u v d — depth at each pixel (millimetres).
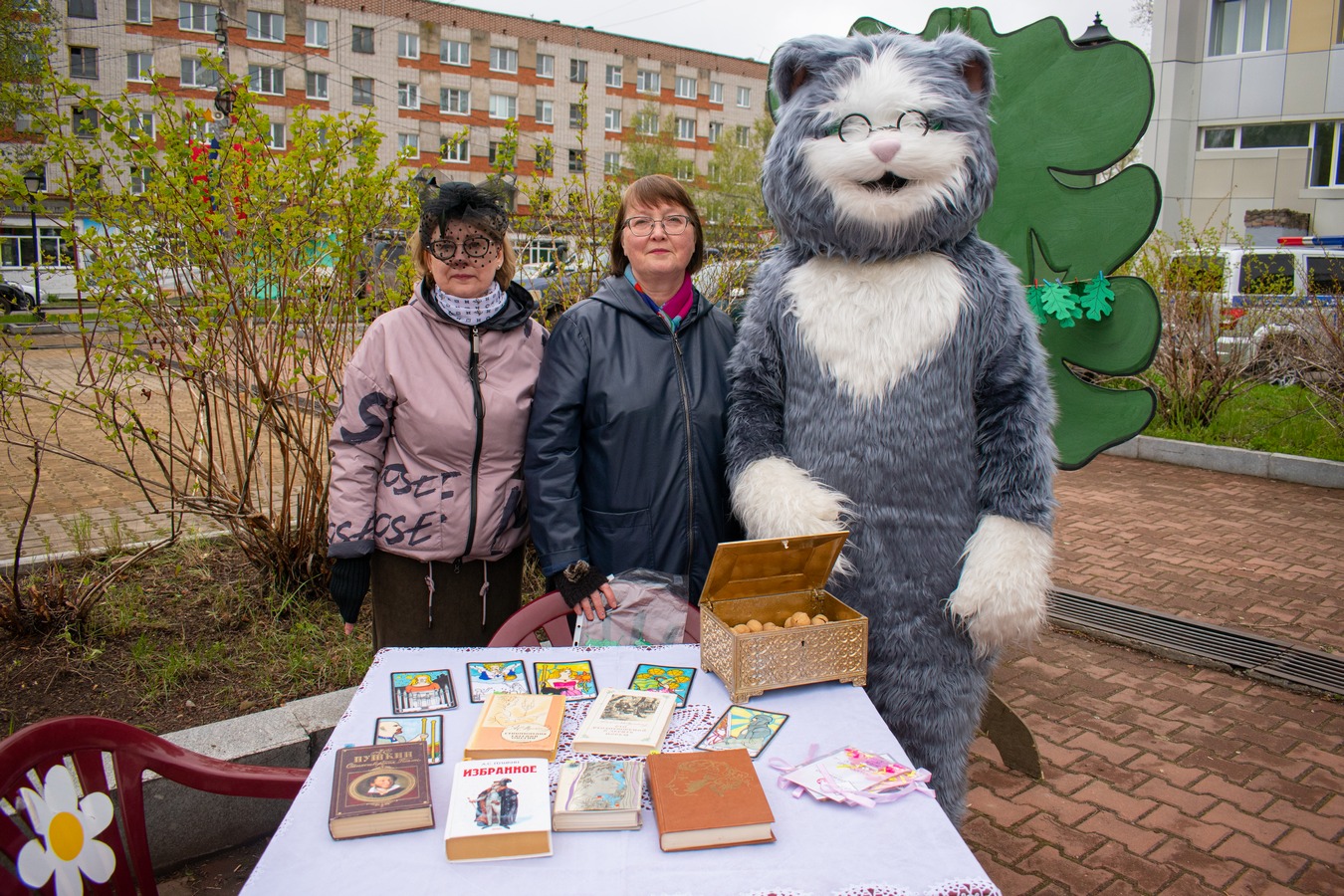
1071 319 3068
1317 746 3334
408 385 2414
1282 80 17344
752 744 1673
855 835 1407
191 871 2570
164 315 3467
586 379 2465
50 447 3488
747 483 2273
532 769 1502
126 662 3350
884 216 2150
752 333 2439
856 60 2244
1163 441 8211
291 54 36188
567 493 2404
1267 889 2555
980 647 2236
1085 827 2844
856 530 2236
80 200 3258
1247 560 5414
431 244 2355
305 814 1472
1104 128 2984
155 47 32781
